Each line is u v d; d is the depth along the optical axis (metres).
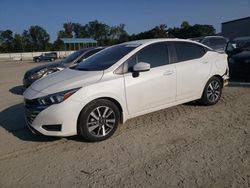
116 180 3.39
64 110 4.22
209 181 3.27
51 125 4.29
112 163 3.82
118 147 4.32
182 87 5.55
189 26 70.12
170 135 4.70
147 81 4.98
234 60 9.20
